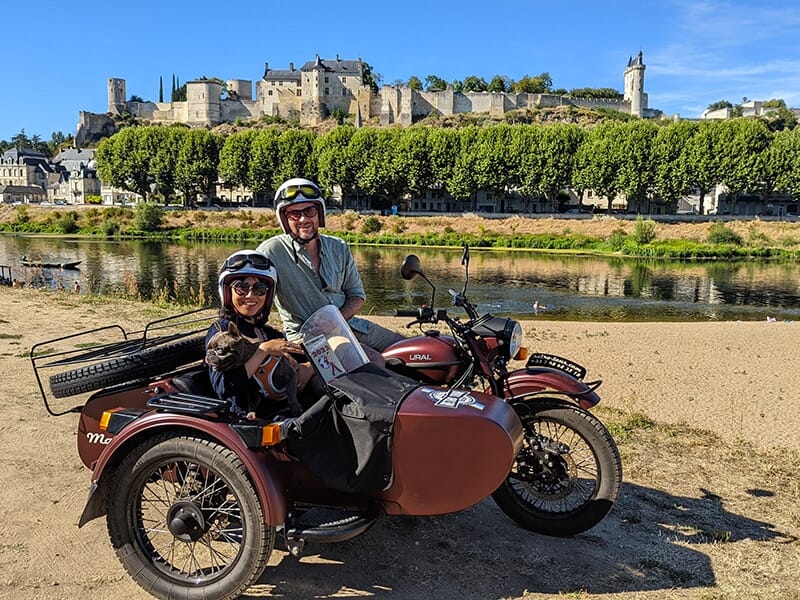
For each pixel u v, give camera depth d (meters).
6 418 6.59
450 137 85.19
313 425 3.62
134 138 95.44
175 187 96.19
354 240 73.38
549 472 4.46
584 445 5.39
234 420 3.71
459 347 4.50
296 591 3.79
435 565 4.09
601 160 79.38
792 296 31.56
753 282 37.94
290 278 4.59
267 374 3.89
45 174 144.25
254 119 152.25
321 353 3.96
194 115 155.25
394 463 3.67
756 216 76.81
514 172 83.06
